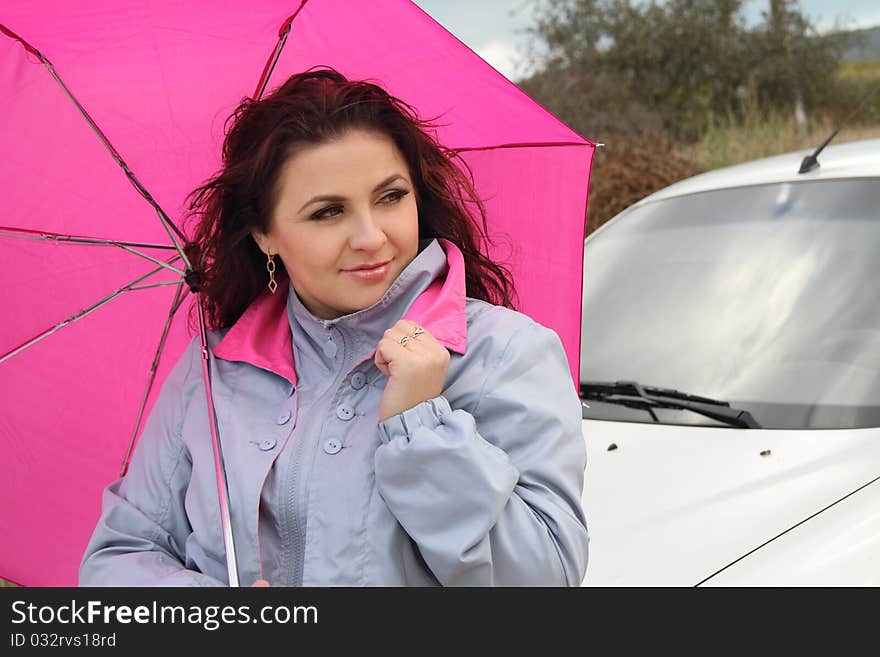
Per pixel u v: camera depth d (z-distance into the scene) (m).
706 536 3.07
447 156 2.54
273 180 2.26
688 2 13.92
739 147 12.22
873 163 4.39
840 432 3.43
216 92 2.67
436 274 2.38
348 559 2.20
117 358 2.91
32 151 2.68
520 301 2.99
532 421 2.24
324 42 2.60
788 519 3.06
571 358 3.06
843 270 3.94
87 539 3.01
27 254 2.80
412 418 2.14
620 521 3.24
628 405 3.86
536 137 2.77
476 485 2.08
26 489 2.99
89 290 2.85
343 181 2.21
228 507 2.30
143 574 2.36
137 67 2.62
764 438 3.49
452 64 2.53
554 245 2.98
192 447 2.42
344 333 2.38
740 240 4.28
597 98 13.18
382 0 2.42
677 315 4.11
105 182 2.75
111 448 2.96
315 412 2.34
